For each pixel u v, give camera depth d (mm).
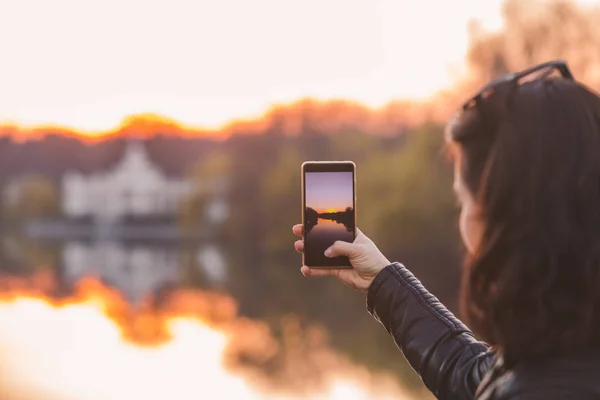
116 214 143500
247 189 71875
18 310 24172
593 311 1095
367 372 13086
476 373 1572
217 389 11930
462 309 1207
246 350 16047
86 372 13125
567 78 1243
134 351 15672
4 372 12945
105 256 66438
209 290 31906
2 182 145500
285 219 59938
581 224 1098
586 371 1102
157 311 24172
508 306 1118
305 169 2016
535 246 1103
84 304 26344
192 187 95938
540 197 1111
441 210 39500
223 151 91250
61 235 134125
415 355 1686
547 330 1104
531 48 33625
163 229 142250
